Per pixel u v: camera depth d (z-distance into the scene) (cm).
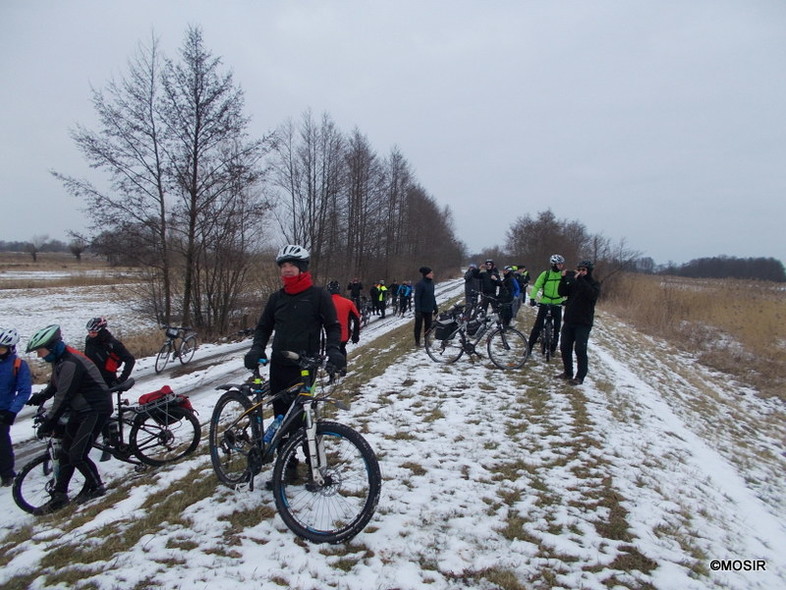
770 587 310
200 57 1745
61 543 336
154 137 1717
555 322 936
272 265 2277
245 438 389
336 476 329
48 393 476
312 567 286
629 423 619
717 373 1370
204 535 321
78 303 2677
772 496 506
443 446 495
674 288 2495
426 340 934
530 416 602
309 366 338
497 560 303
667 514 385
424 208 5656
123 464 553
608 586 286
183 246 1820
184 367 1162
